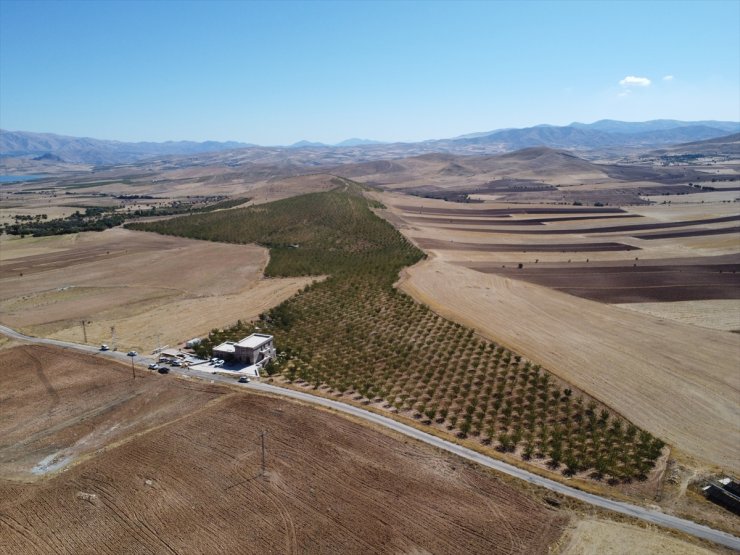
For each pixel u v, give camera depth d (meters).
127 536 44.72
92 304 111.69
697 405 67.50
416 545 43.66
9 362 81.75
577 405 67.25
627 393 70.19
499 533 45.09
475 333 88.88
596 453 57.69
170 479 52.34
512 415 65.88
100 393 71.62
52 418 65.44
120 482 51.97
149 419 64.56
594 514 47.66
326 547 43.38
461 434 61.47
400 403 68.56
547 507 48.47
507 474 53.34
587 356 81.00
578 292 115.94
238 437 59.81
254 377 76.50
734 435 61.31
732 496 49.12
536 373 75.00
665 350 83.50
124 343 89.44
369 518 46.75
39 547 43.62
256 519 46.59
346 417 64.31
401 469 53.88
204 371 78.50
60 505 48.78
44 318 102.69
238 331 94.25
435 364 79.50
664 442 59.66
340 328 95.44
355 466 54.28
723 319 98.06
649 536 44.91
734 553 43.22
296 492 50.19
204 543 43.81
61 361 82.00
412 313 98.75
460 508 48.16
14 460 56.59
